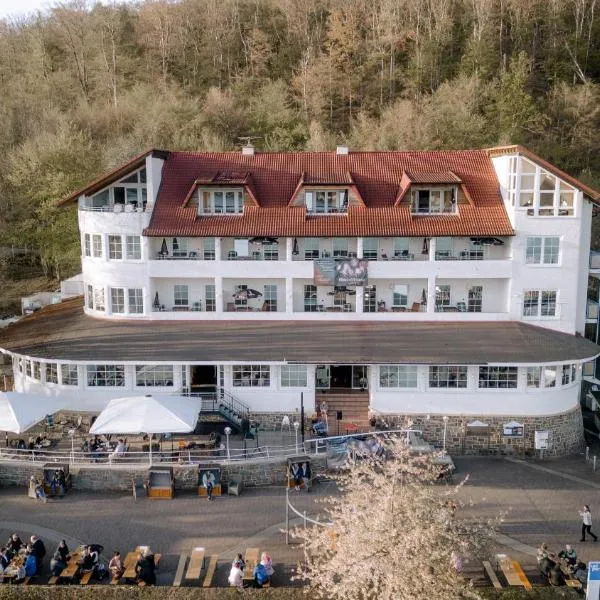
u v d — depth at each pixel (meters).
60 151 75.75
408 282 47.72
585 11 100.81
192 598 26.92
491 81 92.44
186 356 42.19
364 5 110.25
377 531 25.17
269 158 51.81
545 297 45.81
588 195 45.06
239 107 96.50
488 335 44.06
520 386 42.34
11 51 105.56
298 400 43.38
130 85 103.44
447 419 42.28
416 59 96.88
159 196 48.84
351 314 46.69
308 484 36.81
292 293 47.16
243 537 32.12
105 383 43.78
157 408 37.12
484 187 48.56
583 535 31.83
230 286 48.28
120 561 28.69
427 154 51.56
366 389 45.66
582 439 44.12
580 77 94.56
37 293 73.62
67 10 108.00
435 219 46.88
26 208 75.44
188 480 36.97
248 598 26.89
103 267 46.94
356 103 100.69
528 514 34.38
